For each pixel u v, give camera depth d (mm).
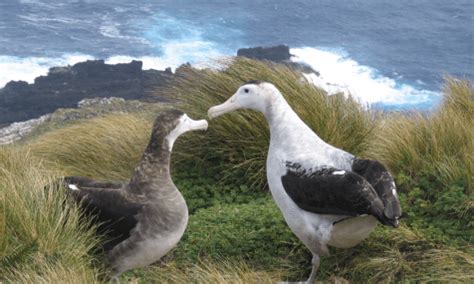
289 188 6074
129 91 43688
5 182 6652
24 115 41125
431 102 52750
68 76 44688
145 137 9055
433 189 7398
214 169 8547
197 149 8594
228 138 8414
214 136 8500
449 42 68062
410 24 72562
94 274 5895
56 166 8891
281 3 77188
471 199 6898
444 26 72000
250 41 69500
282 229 7117
